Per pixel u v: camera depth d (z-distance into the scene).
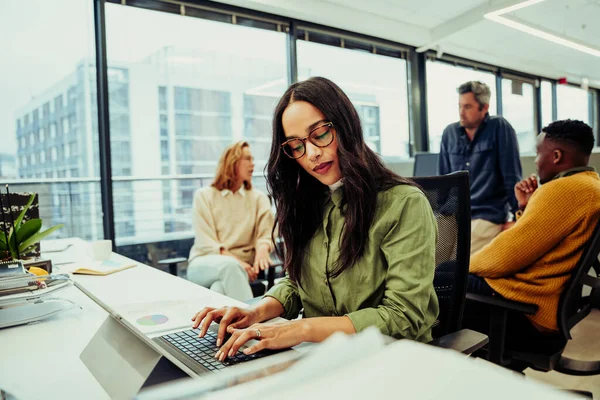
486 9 3.86
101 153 2.97
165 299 1.12
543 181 1.59
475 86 2.63
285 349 0.71
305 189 1.03
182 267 3.71
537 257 1.39
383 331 0.79
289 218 1.04
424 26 4.39
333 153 0.90
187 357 0.67
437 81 4.82
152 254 3.79
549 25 4.54
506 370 0.30
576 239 1.34
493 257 1.42
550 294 1.35
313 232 1.03
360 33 4.14
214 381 0.40
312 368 0.33
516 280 1.41
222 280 2.20
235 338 0.70
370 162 0.94
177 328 0.82
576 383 1.87
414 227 0.88
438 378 0.29
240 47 3.57
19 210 1.61
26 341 0.84
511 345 1.37
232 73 3.92
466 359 0.32
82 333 0.89
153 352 0.72
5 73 2.73
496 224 2.66
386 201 0.92
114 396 0.59
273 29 3.64
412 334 0.83
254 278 2.35
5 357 0.76
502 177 2.64
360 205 0.90
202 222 2.47
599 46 5.18
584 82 6.67
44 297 1.07
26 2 2.75
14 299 1.01
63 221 3.17
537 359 1.33
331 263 0.97
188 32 3.31
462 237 1.13
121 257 1.79
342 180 0.94
